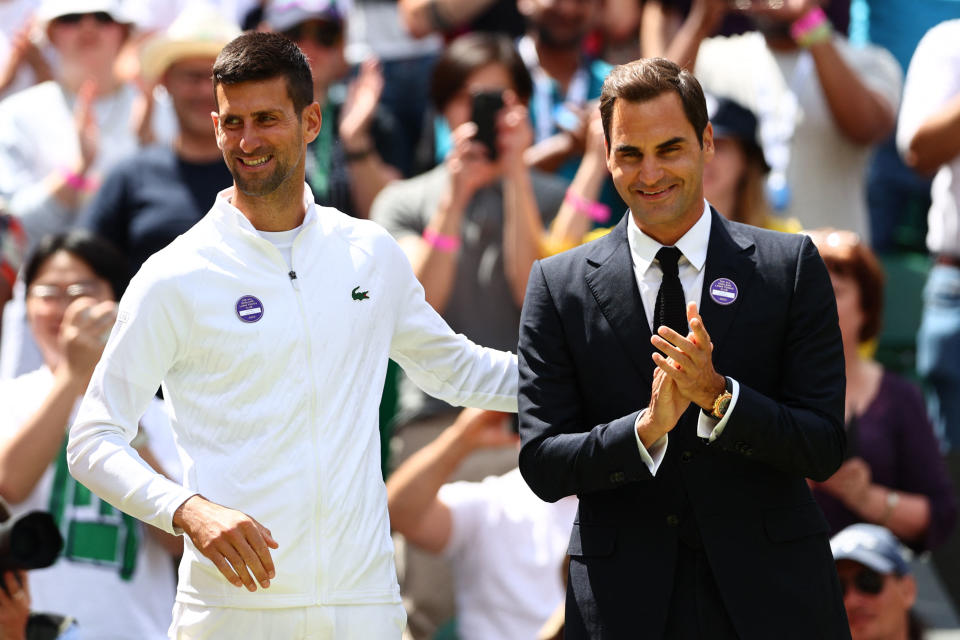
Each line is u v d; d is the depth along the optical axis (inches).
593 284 509.4
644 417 476.4
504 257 860.6
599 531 502.6
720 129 848.3
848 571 701.9
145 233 887.1
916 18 1130.7
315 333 513.0
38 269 776.9
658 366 468.1
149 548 725.9
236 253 514.3
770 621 485.4
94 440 500.1
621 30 1117.1
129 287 516.4
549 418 504.7
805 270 501.4
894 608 700.7
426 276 836.0
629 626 490.3
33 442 703.7
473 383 559.2
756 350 497.0
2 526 592.7
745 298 499.5
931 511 783.1
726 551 489.1
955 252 948.0
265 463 505.0
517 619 757.9
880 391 808.3
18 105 1076.5
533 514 769.6
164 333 507.5
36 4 1234.6
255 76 504.4
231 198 530.9
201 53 898.1
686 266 508.1
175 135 1049.5
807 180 962.1
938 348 946.7
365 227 538.3
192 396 512.1
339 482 510.3
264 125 506.9
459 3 1107.9
